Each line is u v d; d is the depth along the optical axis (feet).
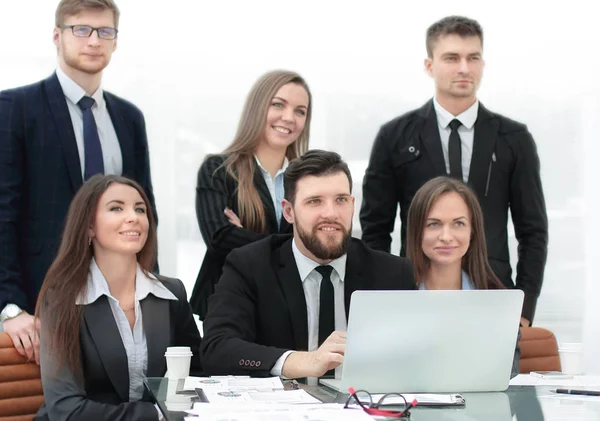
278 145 11.22
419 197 9.77
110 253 9.04
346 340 6.80
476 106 11.64
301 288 8.58
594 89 13.89
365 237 11.80
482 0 13.91
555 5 13.88
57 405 8.27
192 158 13.26
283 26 13.52
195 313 10.88
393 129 11.73
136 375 8.98
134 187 9.26
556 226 13.97
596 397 6.91
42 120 10.52
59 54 10.74
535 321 13.96
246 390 6.73
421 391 7.06
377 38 13.74
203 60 13.28
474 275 9.78
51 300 8.64
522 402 6.65
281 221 11.04
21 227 10.43
